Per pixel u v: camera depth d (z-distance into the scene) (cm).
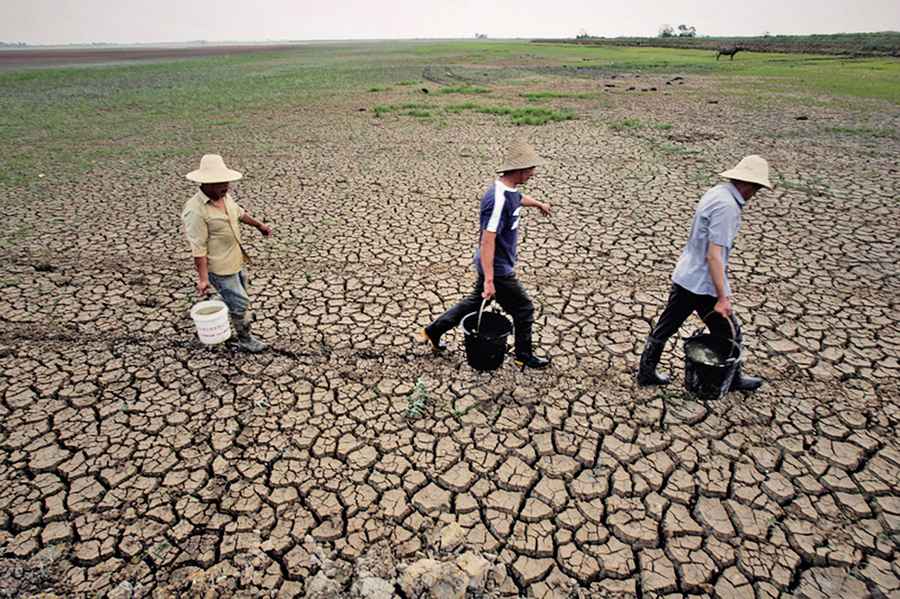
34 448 376
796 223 752
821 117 1559
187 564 296
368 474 352
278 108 2086
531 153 366
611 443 372
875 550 296
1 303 577
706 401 405
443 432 386
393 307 558
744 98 2016
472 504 329
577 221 787
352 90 2642
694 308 383
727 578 284
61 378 452
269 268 655
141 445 378
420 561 282
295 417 402
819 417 390
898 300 546
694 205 849
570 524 316
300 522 319
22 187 1037
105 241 752
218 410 411
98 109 2178
